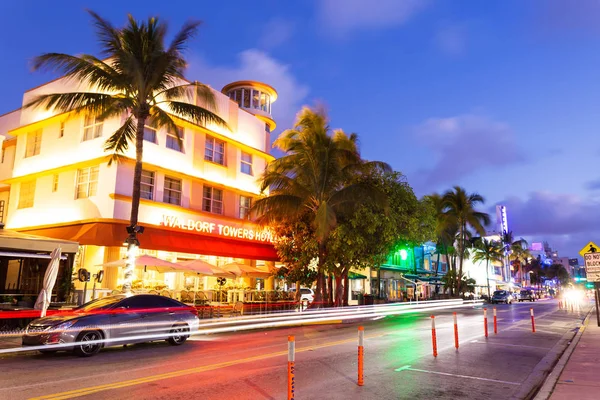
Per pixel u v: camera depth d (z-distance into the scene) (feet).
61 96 59.52
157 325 43.62
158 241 80.48
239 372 31.60
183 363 35.04
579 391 27.04
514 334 60.70
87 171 82.17
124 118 81.15
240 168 107.86
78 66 58.49
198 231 89.92
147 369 32.45
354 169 92.58
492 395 27.22
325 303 92.12
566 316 100.89
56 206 84.53
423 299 172.65
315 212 91.15
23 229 86.84
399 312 108.99
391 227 89.71
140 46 62.18
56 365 33.96
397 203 94.22
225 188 101.40
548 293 447.01
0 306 54.19
